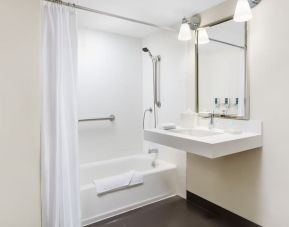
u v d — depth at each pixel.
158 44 3.06
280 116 1.79
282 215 1.81
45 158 1.66
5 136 1.39
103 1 2.13
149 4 2.21
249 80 2.00
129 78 3.30
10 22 1.39
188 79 2.63
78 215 1.84
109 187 2.29
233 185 2.18
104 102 3.08
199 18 2.43
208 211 2.41
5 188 1.40
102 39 3.02
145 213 2.39
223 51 2.21
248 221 2.07
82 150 2.94
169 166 2.82
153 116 3.23
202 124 2.48
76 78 1.86
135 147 3.42
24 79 1.45
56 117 1.69
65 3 1.77
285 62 1.74
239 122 2.11
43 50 1.68
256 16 1.92
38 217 1.53
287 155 1.76
